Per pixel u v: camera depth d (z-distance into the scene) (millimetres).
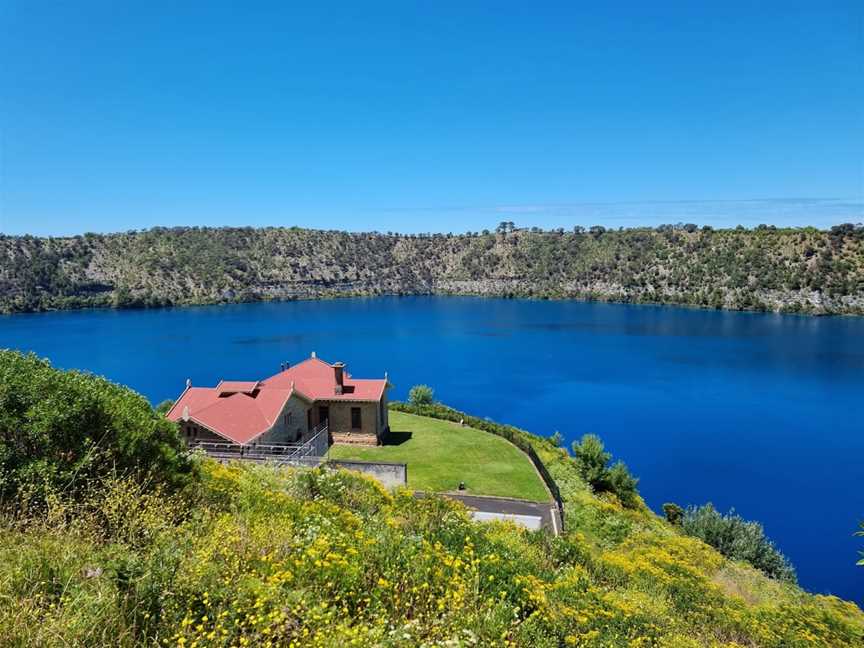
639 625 9664
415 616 7172
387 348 130125
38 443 9383
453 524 11375
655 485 51031
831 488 49969
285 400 37219
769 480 51938
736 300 197625
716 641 10891
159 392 86125
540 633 7637
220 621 5664
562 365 109000
